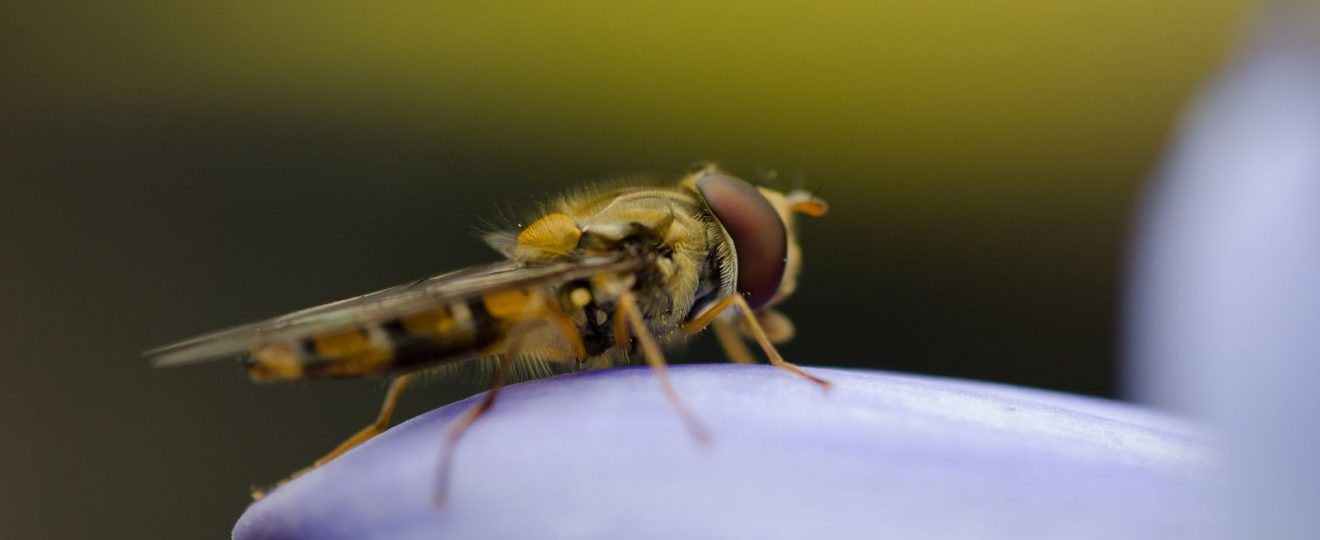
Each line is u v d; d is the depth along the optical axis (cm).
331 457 5
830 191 7
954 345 7
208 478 7
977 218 7
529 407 5
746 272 6
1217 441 5
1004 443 5
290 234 7
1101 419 5
